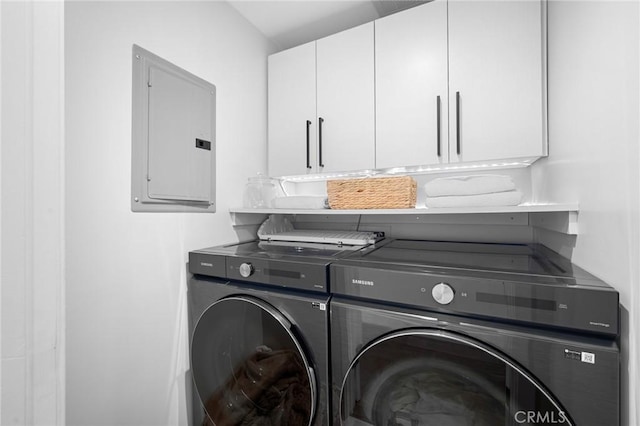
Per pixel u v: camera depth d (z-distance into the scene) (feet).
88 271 3.14
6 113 1.21
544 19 3.92
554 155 3.67
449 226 5.46
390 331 2.79
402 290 2.80
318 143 5.54
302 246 4.76
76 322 3.03
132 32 3.59
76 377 3.03
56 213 1.37
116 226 3.41
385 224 6.00
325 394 3.12
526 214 4.89
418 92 4.69
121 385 3.45
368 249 4.44
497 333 2.39
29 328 1.27
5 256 1.20
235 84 5.28
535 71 3.95
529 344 2.27
